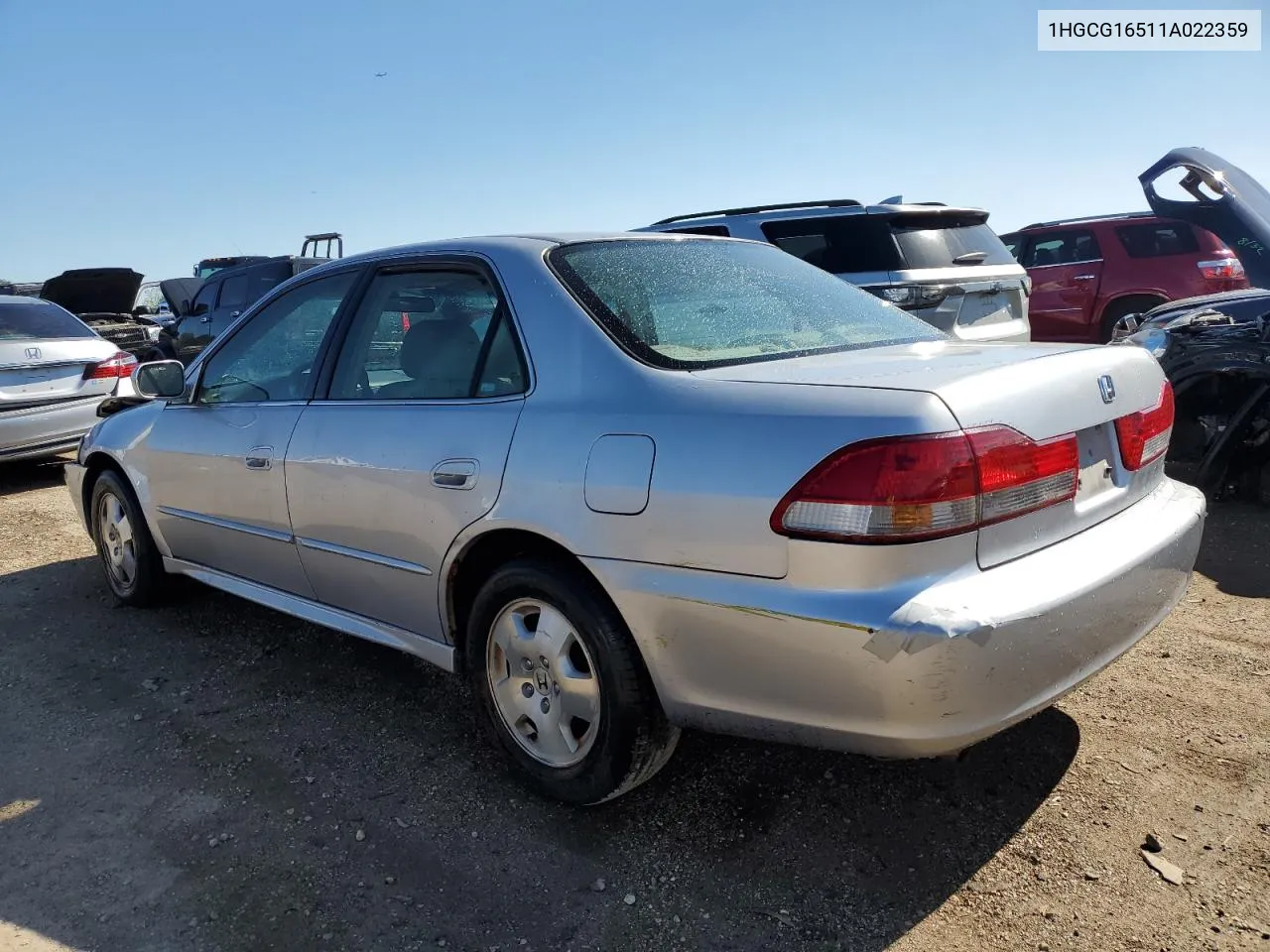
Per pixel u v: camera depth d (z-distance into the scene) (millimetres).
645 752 2607
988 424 2172
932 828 2668
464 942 2309
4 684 3855
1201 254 9984
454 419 2896
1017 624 2111
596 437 2521
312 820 2828
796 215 7402
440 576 2951
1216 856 2498
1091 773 2893
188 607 4680
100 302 15602
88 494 4816
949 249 7379
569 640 2705
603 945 2285
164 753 3258
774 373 2473
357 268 3520
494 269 3014
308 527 3402
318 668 3900
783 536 2166
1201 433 5969
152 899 2500
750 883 2479
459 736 3303
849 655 2102
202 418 3963
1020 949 2213
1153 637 3854
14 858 2697
